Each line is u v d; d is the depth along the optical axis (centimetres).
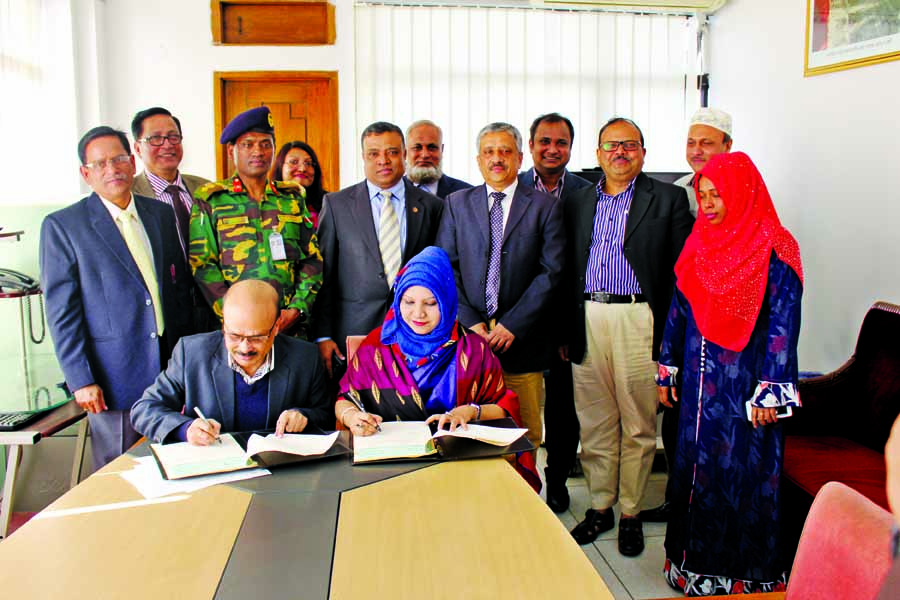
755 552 221
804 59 344
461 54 482
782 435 218
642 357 266
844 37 312
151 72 474
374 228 273
